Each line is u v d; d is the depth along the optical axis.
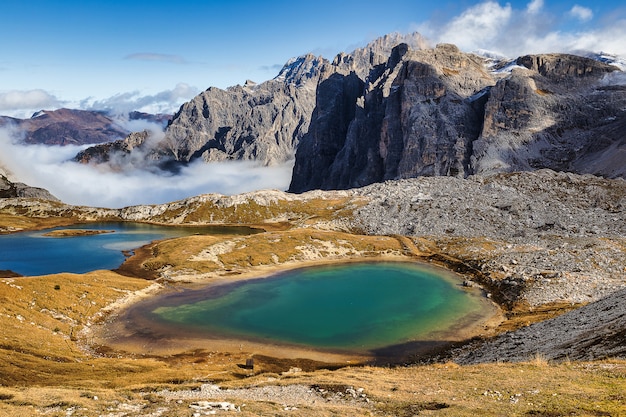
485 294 115.00
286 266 149.75
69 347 72.56
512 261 133.38
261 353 77.12
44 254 173.12
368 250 169.38
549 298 101.69
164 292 116.56
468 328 89.94
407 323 93.31
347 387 37.00
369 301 109.38
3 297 84.19
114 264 155.12
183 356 74.81
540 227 190.12
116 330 87.81
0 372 46.69
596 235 174.25
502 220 198.88
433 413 27.23
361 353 77.50
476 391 32.22
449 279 131.75
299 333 87.38
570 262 125.00
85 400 30.75
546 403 26.81
